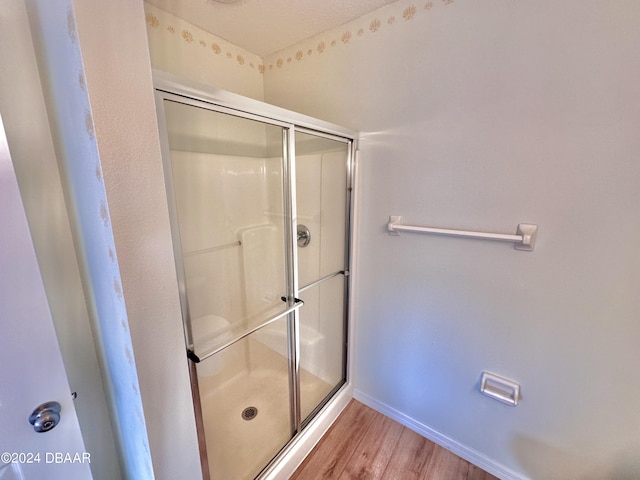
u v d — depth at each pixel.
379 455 1.44
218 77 1.56
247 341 1.63
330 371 1.84
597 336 1.01
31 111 0.81
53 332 0.72
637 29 0.82
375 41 1.33
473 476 1.33
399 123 1.33
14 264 0.64
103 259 0.71
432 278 1.36
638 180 0.87
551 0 0.92
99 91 0.57
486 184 1.14
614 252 0.94
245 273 1.57
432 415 1.50
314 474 1.35
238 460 1.31
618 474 1.05
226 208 1.43
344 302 1.71
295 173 1.41
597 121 0.91
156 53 1.30
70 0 0.53
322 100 1.56
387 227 1.45
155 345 0.75
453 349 1.35
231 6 1.28
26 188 0.83
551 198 1.02
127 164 0.63
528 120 1.02
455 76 1.15
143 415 0.75
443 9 1.13
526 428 1.21
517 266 1.12
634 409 0.98
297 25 1.43
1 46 0.75
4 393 0.66
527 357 1.16
